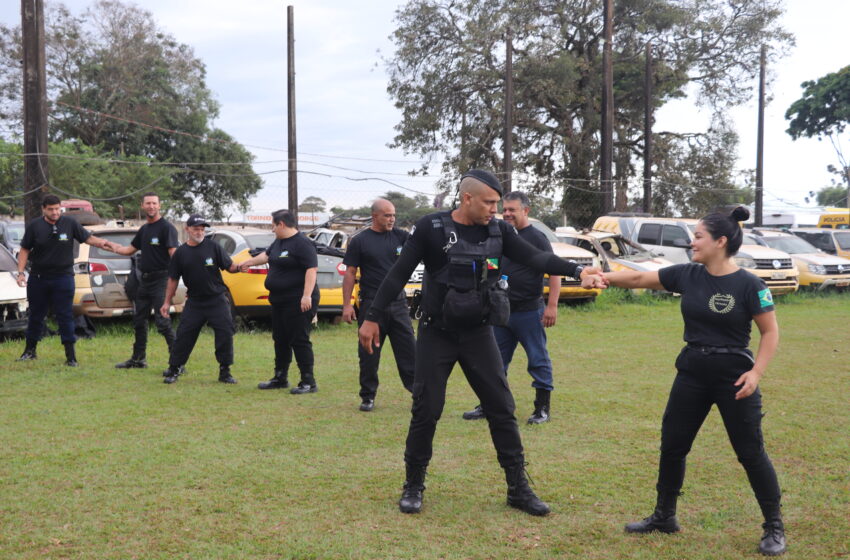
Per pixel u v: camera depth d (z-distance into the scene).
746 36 29.66
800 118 37.16
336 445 5.15
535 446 5.17
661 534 3.65
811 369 8.21
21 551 3.39
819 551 3.46
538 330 5.82
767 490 3.46
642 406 6.41
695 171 30.67
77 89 43.06
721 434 5.45
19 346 9.09
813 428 5.68
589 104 30.31
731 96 30.47
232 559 3.33
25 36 11.93
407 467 3.98
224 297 7.38
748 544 3.55
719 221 3.41
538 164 30.42
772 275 16.14
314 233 15.41
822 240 20.91
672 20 29.47
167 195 40.31
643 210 26.12
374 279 6.36
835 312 14.45
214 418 5.88
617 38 30.36
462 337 3.94
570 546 3.51
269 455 4.90
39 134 12.05
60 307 7.95
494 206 3.79
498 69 28.64
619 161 31.56
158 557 3.34
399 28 28.80
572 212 24.84
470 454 4.95
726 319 3.42
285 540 3.53
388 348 9.59
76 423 5.65
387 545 3.49
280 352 7.03
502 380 3.97
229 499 4.07
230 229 11.82
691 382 3.54
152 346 9.35
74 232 7.93
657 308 14.60
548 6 29.28
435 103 28.55
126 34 43.97
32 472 4.48
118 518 3.79
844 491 4.26
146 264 7.84
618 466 4.72
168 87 44.72
